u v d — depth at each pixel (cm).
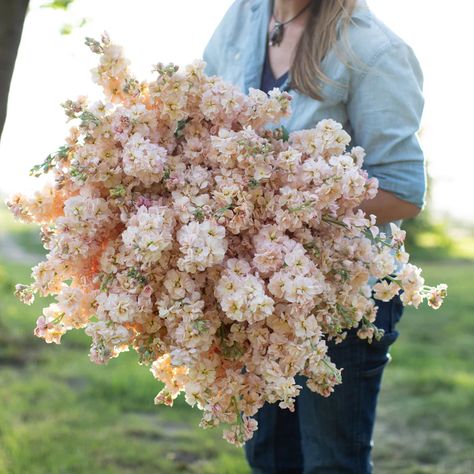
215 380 171
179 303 161
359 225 172
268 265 163
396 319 218
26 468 382
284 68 213
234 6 229
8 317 752
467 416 502
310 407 216
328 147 174
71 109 174
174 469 399
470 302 988
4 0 204
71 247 167
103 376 569
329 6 202
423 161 205
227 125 177
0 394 516
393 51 201
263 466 245
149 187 174
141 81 180
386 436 473
